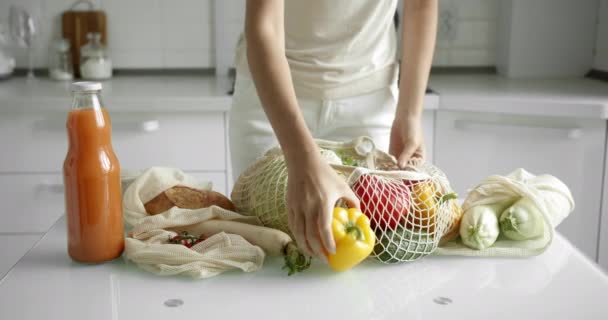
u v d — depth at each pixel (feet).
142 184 3.24
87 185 2.77
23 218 7.02
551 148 6.43
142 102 6.66
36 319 2.34
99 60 8.13
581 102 6.17
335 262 2.60
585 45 8.27
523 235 2.95
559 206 3.07
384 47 4.41
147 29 8.54
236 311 2.40
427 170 3.13
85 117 2.75
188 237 2.93
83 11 8.34
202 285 2.64
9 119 6.76
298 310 2.41
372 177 2.81
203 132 6.84
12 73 8.45
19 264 2.86
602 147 6.28
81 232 2.81
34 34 8.11
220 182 6.95
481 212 2.94
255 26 2.98
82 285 2.64
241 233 2.94
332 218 2.59
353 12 4.14
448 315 2.37
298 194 2.65
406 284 2.65
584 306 2.45
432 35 4.05
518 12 8.14
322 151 3.11
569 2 8.14
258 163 3.19
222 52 8.43
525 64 8.29
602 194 6.36
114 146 6.83
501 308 2.43
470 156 6.73
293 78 4.29
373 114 4.40
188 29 8.57
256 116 4.47
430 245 2.82
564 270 2.80
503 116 6.53
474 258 2.94
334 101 4.34
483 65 8.73
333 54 4.23
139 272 2.78
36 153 6.86
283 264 2.85
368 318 2.35
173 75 8.61
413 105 3.94
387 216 2.75
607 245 6.42
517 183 2.97
